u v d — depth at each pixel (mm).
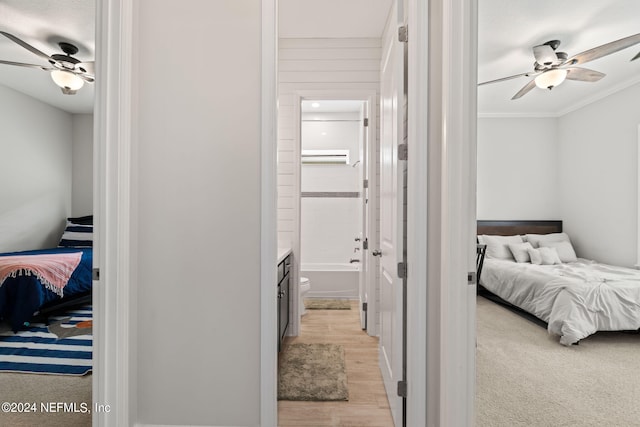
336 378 2422
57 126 5047
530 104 5066
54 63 3051
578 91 4547
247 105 1689
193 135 1689
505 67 3805
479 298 4789
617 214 4484
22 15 2793
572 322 3070
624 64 3773
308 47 3316
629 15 2812
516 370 2617
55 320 3555
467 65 1486
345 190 5477
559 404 2150
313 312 4082
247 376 1686
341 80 3307
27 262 3324
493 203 5488
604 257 4680
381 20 3016
